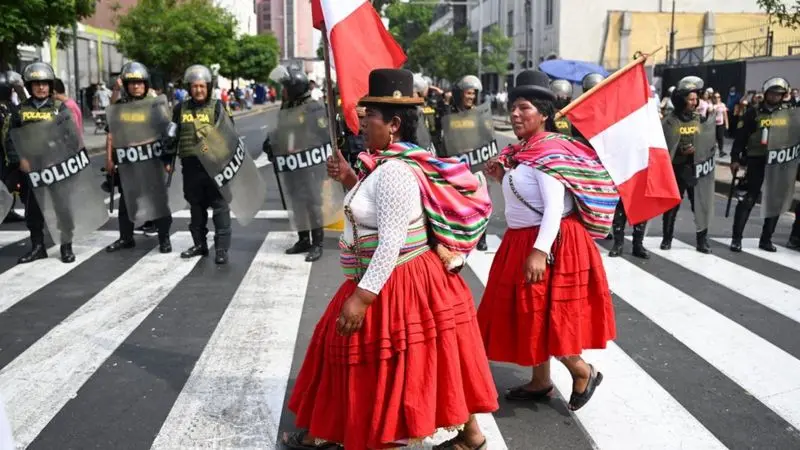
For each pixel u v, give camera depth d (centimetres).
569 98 834
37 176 754
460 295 337
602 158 452
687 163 839
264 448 393
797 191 1341
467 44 4734
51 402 447
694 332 588
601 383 486
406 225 314
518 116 412
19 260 784
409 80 329
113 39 3888
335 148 374
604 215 404
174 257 815
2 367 500
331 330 333
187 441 401
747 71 2589
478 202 335
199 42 3109
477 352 340
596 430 419
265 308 636
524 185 405
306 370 355
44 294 670
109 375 489
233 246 875
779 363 524
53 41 2925
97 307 634
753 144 852
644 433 416
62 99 775
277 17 10875
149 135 802
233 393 462
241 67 5778
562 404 453
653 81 3131
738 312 641
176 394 460
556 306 402
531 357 407
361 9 365
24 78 752
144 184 811
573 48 3719
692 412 444
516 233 416
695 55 3253
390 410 315
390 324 319
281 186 786
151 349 536
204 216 811
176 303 647
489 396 340
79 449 392
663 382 488
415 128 330
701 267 798
